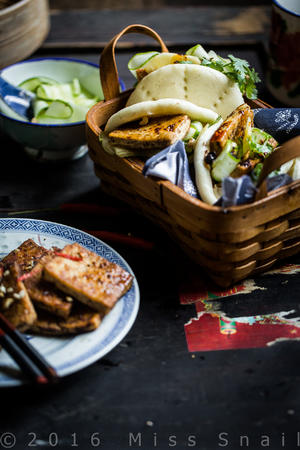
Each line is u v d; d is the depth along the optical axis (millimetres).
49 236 750
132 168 730
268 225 700
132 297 695
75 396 663
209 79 759
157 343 696
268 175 684
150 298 729
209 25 1077
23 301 668
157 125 745
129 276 694
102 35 1058
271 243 719
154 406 656
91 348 663
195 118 755
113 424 647
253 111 766
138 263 761
